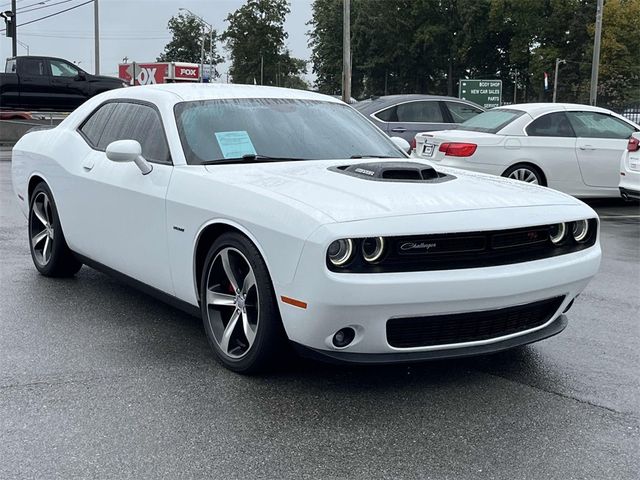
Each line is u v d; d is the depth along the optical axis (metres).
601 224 9.85
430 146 10.88
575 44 69.62
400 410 3.66
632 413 3.67
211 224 4.03
